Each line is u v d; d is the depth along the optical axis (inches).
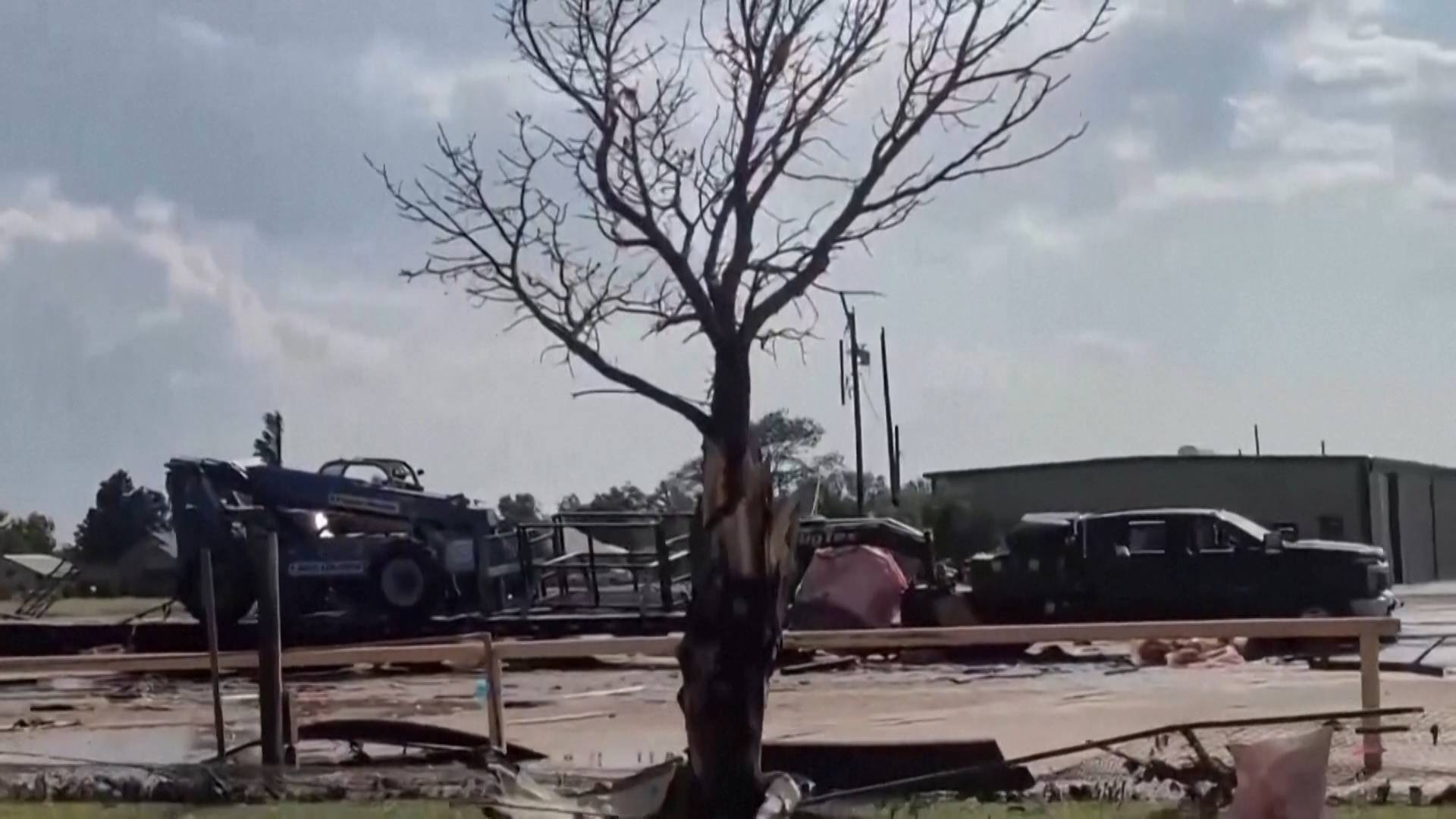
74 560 1604.3
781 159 311.4
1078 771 373.7
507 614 1060.5
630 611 1056.8
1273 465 2401.6
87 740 564.1
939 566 1103.0
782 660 854.5
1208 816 328.2
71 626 1107.3
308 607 1051.9
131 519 1621.6
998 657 953.5
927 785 363.9
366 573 1057.5
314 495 1067.9
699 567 301.3
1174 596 1043.3
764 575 299.3
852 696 705.6
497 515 1091.3
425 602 1060.5
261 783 392.5
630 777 376.5
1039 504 2442.2
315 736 457.1
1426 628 1146.0
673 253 310.3
